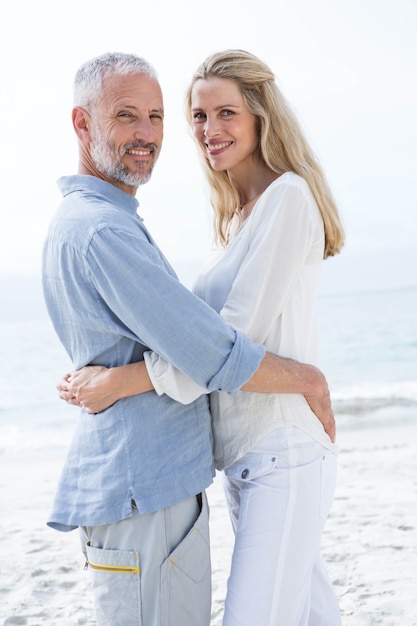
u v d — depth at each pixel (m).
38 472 7.90
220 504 5.34
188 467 2.11
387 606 3.37
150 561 2.05
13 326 27.91
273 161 2.36
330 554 4.08
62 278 2.11
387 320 23.28
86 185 2.21
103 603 2.12
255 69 2.33
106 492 2.07
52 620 3.46
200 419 2.18
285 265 2.21
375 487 5.56
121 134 2.21
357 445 7.75
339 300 29.09
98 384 2.08
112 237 2.00
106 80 2.20
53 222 2.16
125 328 2.07
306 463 2.19
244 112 2.36
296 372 2.18
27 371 19.86
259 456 2.21
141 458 2.06
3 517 5.52
